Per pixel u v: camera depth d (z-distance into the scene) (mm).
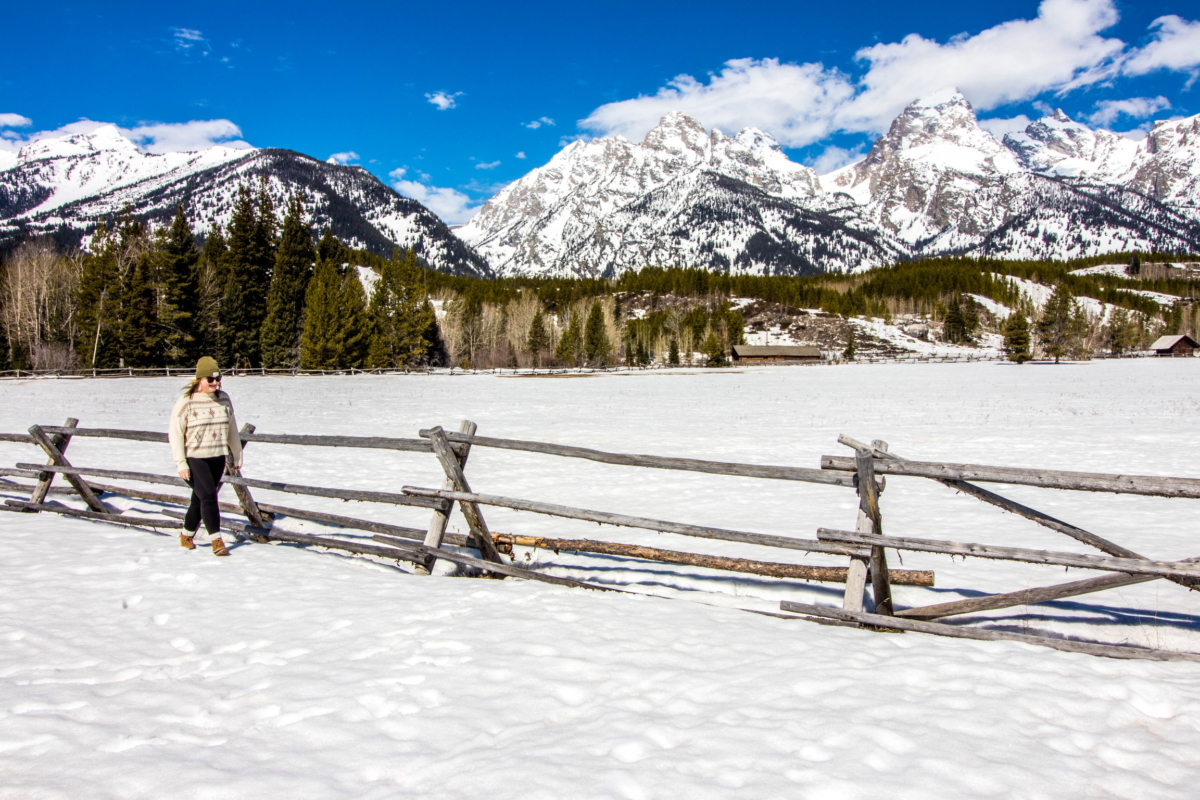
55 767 2729
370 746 2887
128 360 59000
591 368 104562
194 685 3498
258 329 71125
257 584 5297
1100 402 30688
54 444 8430
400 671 3627
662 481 11820
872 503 4422
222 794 2555
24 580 5340
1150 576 3734
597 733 2941
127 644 4066
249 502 6957
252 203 73250
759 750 2775
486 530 5914
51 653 3922
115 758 2803
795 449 15859
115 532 7289
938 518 8820
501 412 27469
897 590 5715
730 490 10977
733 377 74625
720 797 2453
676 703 3223
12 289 61156
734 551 7207
